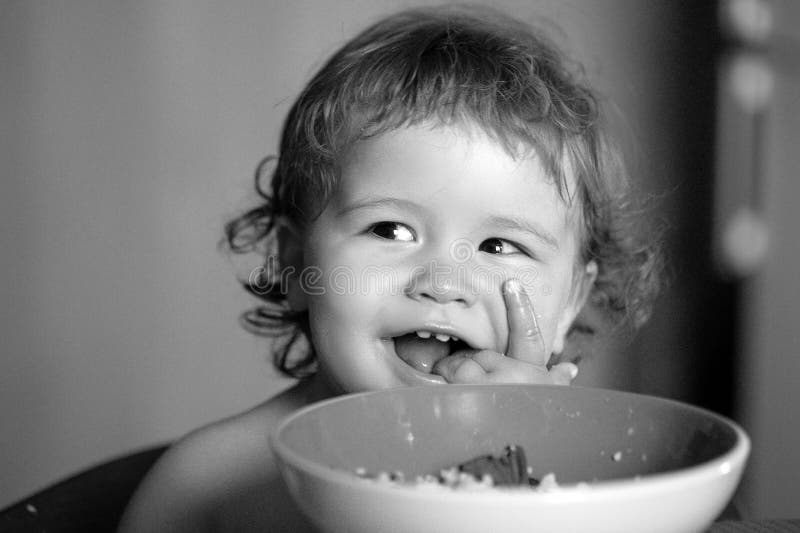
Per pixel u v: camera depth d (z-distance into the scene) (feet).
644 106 6.57
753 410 6.55
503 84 3.08
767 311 6.50
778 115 6.47
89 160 6.77
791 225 6.42
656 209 5.77
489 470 1.74
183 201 6.82
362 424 1.81
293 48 6.72
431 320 2.66
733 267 6.60
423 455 1.86
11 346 6.81
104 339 6.90
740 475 1.42
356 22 6.61
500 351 2.75
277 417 3.18
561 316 3.17
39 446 6.90
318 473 1.31
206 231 6.78
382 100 2.99
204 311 6.86
